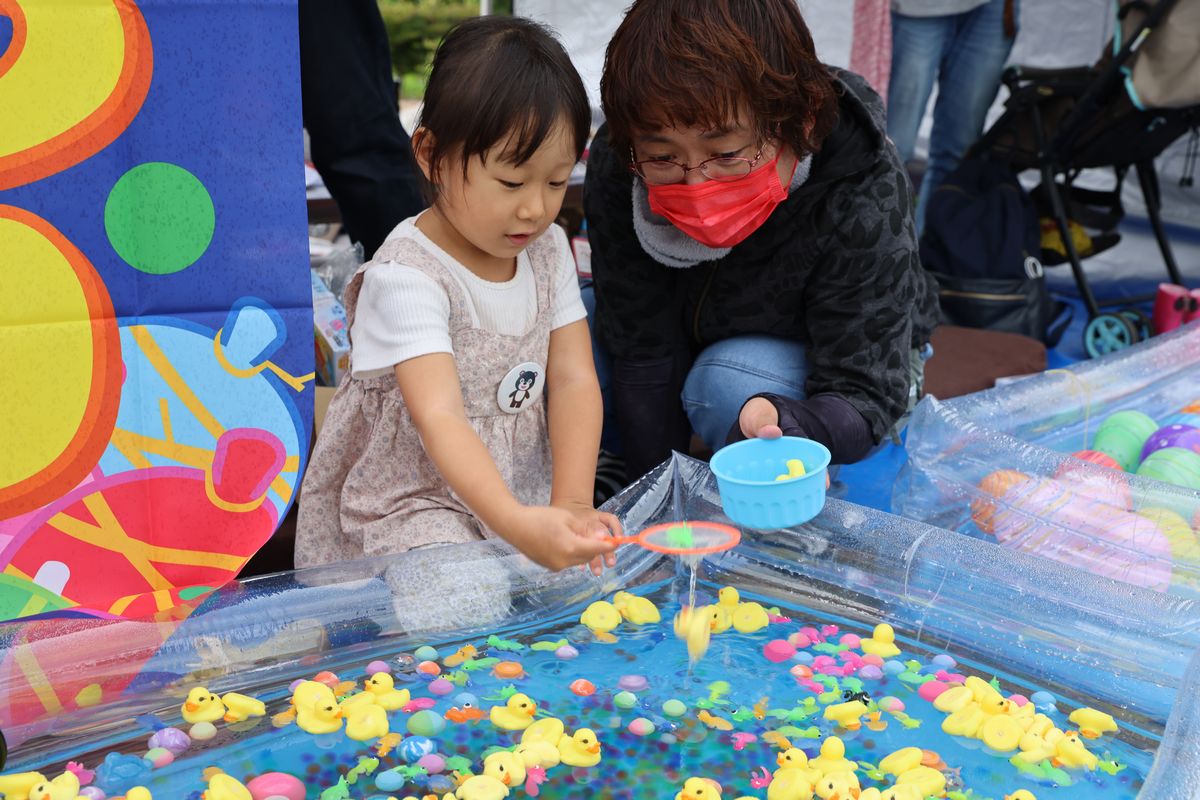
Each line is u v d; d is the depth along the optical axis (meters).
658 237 1.82
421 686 1.36
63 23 1.25
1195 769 1.05
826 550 1.62
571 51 3.17
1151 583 1.62
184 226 1.35
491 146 1.43
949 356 2.87
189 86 1.31
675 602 1.59
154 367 1.37
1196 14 3.12
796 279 1.87
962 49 3.67
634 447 2.08
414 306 1.53
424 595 1.47
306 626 1.40
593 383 1.72
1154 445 2.08
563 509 1.40
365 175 2.26
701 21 1.48
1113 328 3.37
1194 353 2.57
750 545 1.66
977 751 1.25
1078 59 4.41
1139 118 3.38
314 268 2.64
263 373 1.42
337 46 2.14
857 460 1.81
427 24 8.59
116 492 1.39
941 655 1.44
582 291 2.30
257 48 1.33
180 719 1.26
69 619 1.31
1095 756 1.24
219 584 1.46
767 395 1.70
